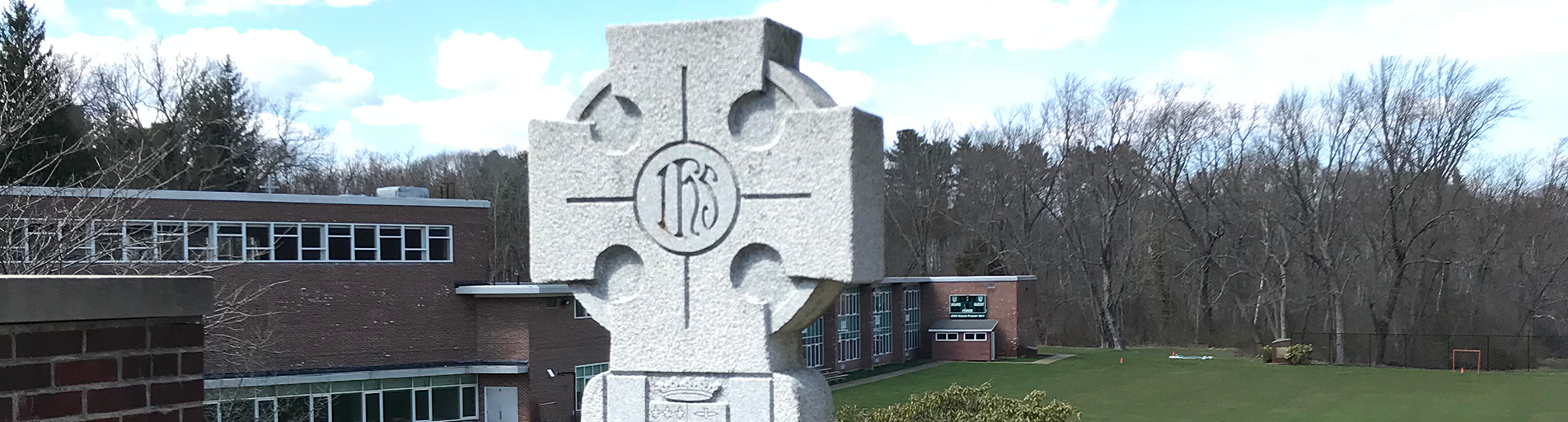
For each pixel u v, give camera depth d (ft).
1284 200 252.42
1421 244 234.38
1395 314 237.86
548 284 29.96
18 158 112.88
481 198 270.46
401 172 292.81
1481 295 238.07
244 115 183.42
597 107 29.37
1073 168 277.85
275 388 126.00
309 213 130.72
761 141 27.99
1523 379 202.18
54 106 108.58
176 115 169.17
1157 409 162.09
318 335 131.23
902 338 231.91
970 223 297.53
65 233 69.31
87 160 123.75
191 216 120.06
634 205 29.04
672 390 29.19
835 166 27.17
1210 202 271.49
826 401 29.89
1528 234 235.20
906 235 300.20
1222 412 158.71
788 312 28.12
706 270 28.68
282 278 128.47
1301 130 240.94
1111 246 277.23
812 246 27.43
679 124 28.45
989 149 296.10
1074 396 175.94
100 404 21.49
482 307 142.00
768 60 27.89
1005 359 238.89
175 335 22.77
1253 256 269.85
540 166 29.73
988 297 240.53
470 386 141.69
